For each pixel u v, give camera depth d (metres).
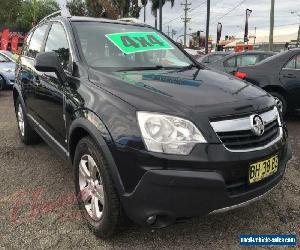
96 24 4.66
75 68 4.04
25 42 6.36
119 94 3.31
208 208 2.98
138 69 4.14
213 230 3.64
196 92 3.38
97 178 3.44
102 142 3.18
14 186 4.62
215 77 3.99
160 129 2.96
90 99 3.50
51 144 4.70
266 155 3.23
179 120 2.99
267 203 4.16
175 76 3.87
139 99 3.18
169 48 4.76
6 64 14.09
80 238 3.49
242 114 3.20
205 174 2.92
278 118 3.70
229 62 10.96
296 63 7.63
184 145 2.94
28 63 5.64
